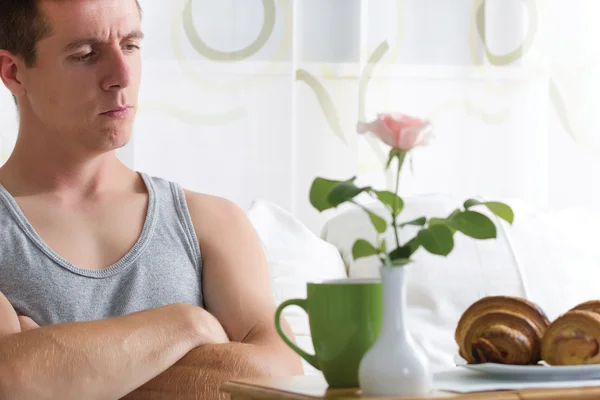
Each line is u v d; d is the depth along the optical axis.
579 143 2.70
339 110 2.43
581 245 2.18
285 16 2.36
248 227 1.71
